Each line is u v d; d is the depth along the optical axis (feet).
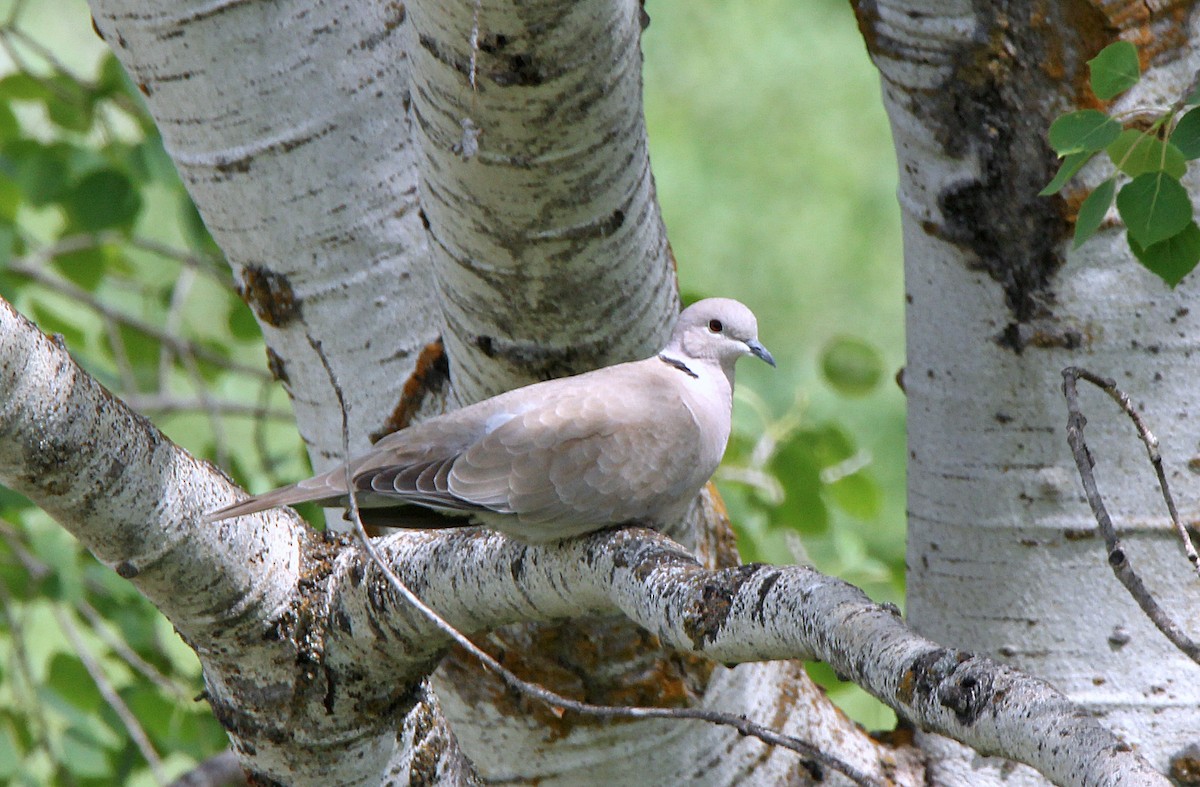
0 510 35.55
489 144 19.20
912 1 23.43
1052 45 23.06
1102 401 23.84
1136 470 23.84
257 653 21.15
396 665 21.57
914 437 25.50
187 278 42.16
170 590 20.18
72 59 64.03
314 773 22.12
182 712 35.78
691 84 58.95
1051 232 23.57
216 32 23.44
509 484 21.29
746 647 16.70
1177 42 22.93
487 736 24.23
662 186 56.95
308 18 23.75
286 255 24.45
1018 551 24.45
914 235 24.88
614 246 20.80
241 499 20.74
